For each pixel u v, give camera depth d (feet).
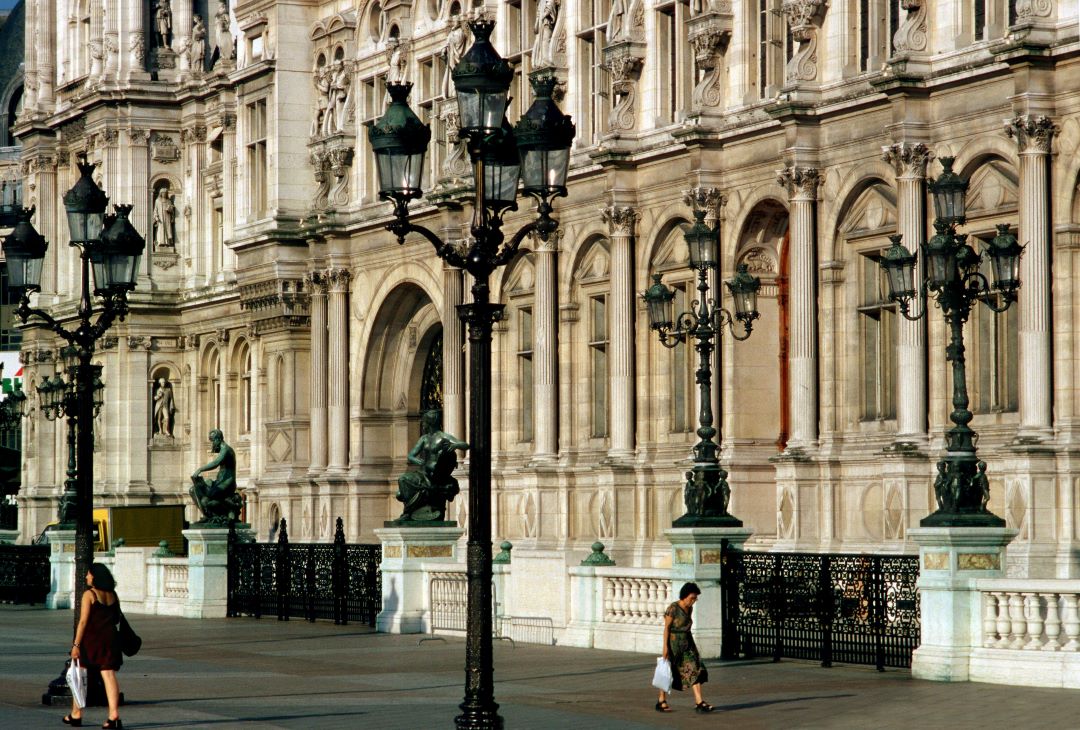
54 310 364.99
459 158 258.37
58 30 365.40
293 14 292.40
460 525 257.34
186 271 339.77
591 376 238.07
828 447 199.00
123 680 148.77
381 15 278.87
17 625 216.74
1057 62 176.35
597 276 236.02
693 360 221.25
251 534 235.61
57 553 252.62
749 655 155.74
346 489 279.08
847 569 147.95
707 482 159.02
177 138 341.82
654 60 226.58
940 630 136.05
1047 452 174.19
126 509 301.02
